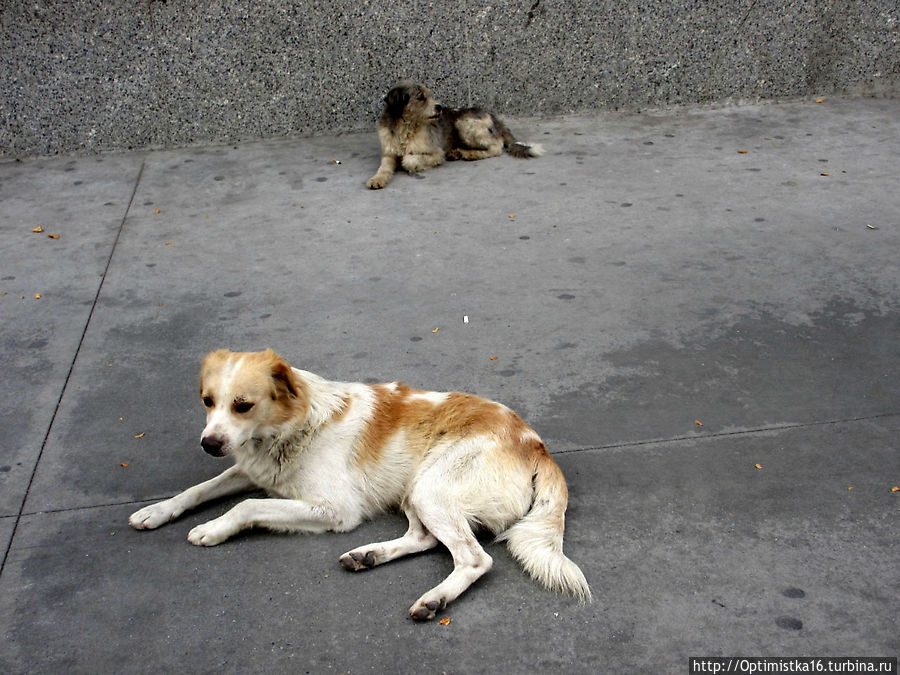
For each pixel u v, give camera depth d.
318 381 2.02
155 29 4.31
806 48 4.78
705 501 1.98
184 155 4.47
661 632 1.66
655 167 4.05
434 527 1.84
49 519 2.01
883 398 2.32
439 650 1.64
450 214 3.62
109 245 3.43
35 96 4.37
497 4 4.50
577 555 1.85
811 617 1.67
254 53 4.44
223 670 1.62
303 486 1.94
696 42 4.70
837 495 1.98
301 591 1.79
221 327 2.81
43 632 1.71
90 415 2.39
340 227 3.53
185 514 2.02
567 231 3.41
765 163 4.02
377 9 4.42
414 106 4.06
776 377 2.43
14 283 3.14
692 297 2.88
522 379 2.48
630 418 2.29
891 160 3.96
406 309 2.88
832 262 3.05
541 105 4.79
